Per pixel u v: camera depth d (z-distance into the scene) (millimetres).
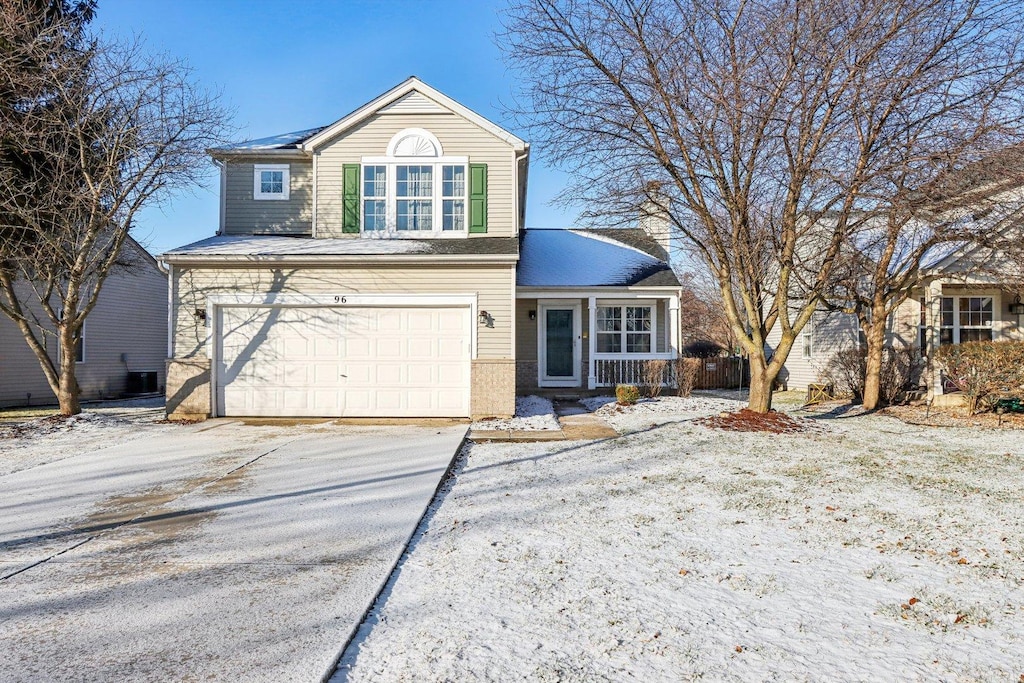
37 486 6699
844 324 17078
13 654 3107
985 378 11555
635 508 5738
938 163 8664
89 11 14570
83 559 4484
